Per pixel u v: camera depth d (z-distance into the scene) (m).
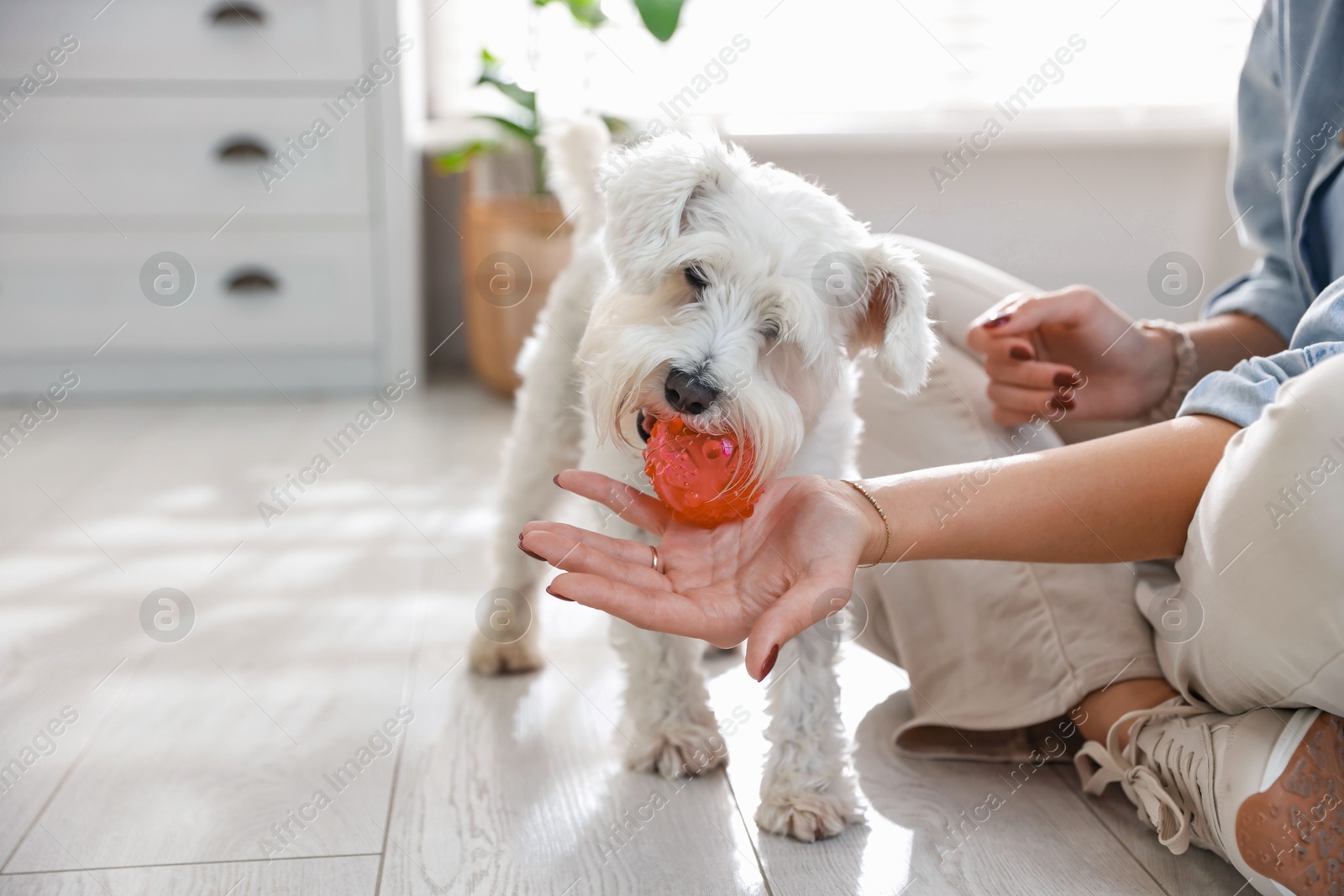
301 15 2.94
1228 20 3.27
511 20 3.34
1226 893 0.96
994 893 0.97
